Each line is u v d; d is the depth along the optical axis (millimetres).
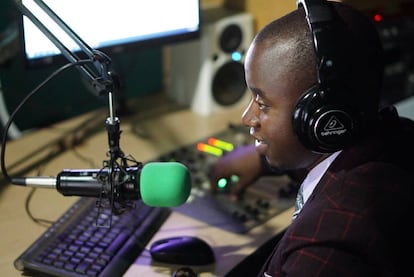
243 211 1090
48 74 1452
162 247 939
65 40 1104
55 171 1230
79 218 1023
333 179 730
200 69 1496
